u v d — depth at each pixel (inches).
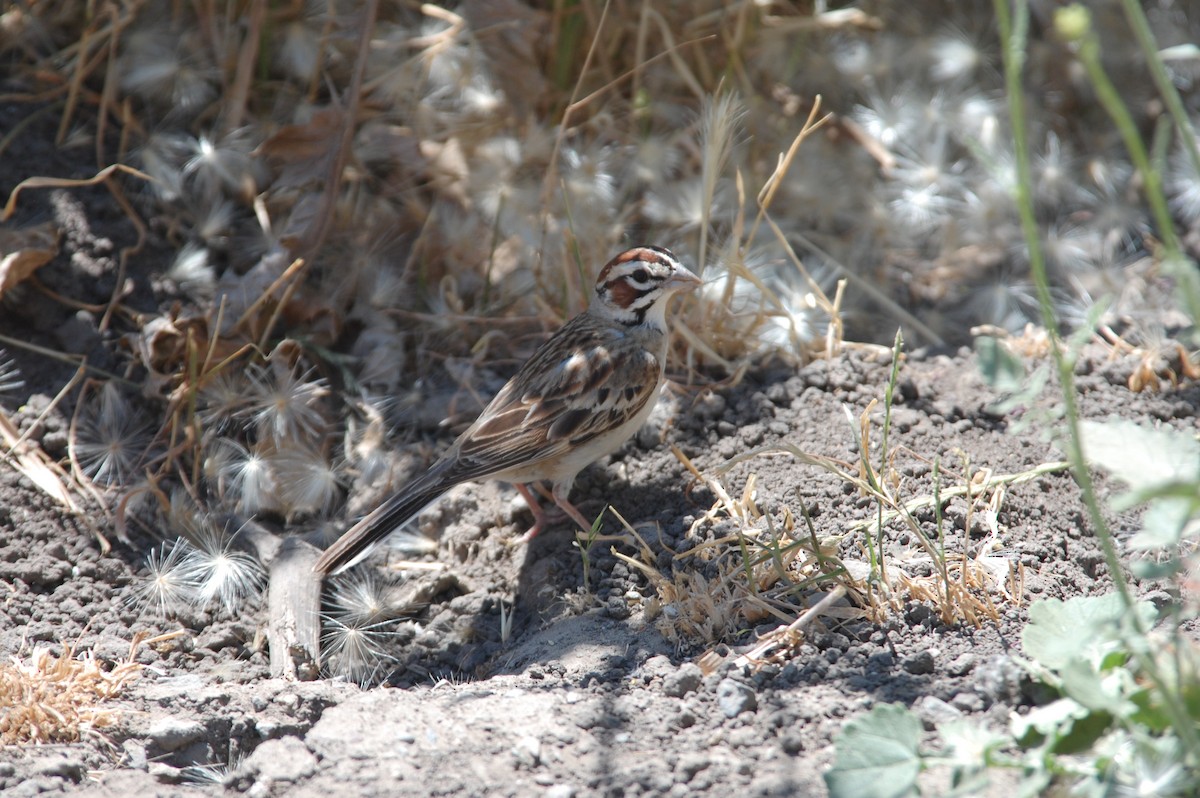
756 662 300.2
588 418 378.0
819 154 534.0
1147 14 600.7
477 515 406.0
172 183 473.4
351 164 492.4
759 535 353.7
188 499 404.8
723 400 421.1
